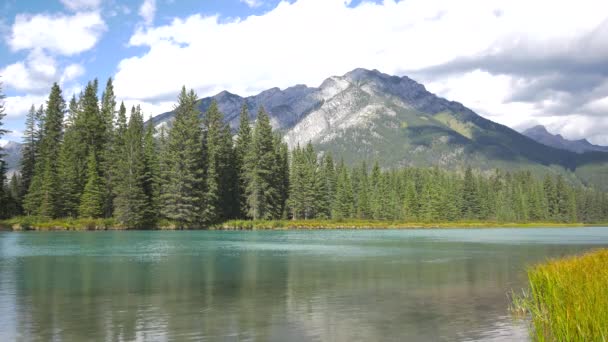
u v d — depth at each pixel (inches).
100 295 916.0
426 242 2679.6
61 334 620.1
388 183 6983.3
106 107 4124.0
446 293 944.9
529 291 935.7
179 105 3951.8
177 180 3693.4
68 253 1769.2
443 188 6496.1
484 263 1528.1
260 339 596.4
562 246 2352.4
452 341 589.0
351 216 5728.3
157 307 796.6
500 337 605.6
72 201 3622.0
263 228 4106.8
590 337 411.2
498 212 7086.6
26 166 4005.9
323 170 5954.7
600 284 510.9
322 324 677.9
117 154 3786.9
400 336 613.3
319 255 1804.9
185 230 3659.0
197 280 1127.6
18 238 2527.1
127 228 3535.9
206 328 652.1
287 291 968.9
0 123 3309.5
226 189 4296.3
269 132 4372.5
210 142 4065.0
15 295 909.8
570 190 7755.9
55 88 4072.3
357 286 1037.8
